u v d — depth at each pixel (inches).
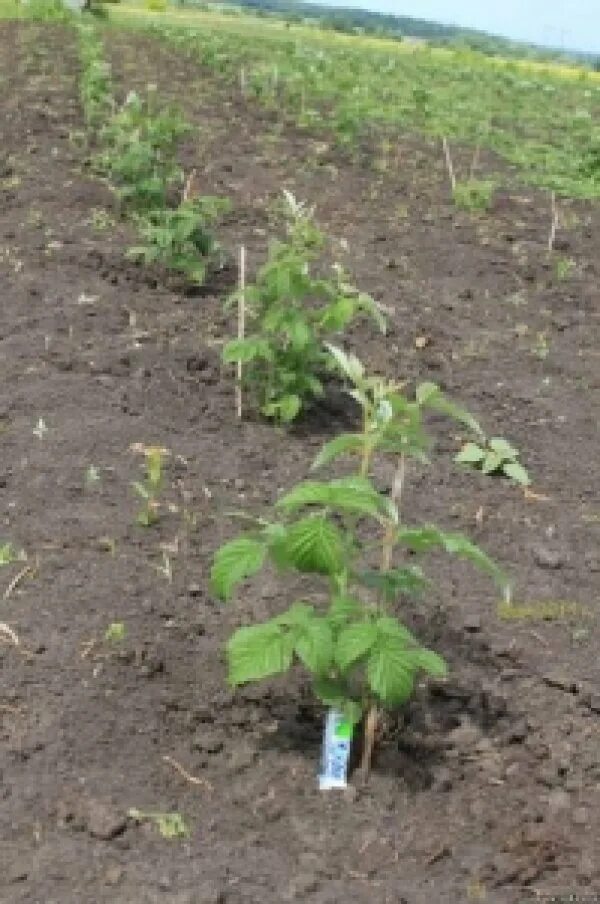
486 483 275.9
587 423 313.6
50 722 181.0
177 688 192.7
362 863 165.2
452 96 932.0
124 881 157.3
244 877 160.1
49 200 417.7
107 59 825.5
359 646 165.8
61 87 650.8
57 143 502.0
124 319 327.0
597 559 249.8
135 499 243.0
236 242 403.5
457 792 179.6
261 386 287.1
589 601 233.0
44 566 217.3
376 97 830.5
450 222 477.1
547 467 287.9
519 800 178.1
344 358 188.2
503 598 228.4
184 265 348.5
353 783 179.2
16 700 185.2
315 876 161.0
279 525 177.8
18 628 199.8
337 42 1422.2
